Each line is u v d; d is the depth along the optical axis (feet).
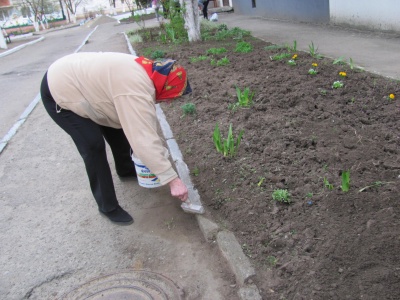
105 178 10.53
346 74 19.30
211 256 9.52
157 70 9.07
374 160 11.25
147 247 10.12
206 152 13.34
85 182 13.66
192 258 9.55
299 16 44.47
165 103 19.17
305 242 8.70
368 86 17.30
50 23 160.15
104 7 205.46
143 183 11.13
